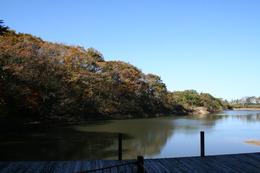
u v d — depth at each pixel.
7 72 33.22
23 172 9.56
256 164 10.89
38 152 20.30
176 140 27.72
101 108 59.41
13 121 33.53
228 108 150.25
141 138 29.06
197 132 35.00
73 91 49.66
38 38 51.78
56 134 31.11
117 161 11.06
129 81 70.44
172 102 96.38
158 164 10.82
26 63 36.56
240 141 27.45
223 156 12.12
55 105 44.38
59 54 50.88
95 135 30.84
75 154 19.97
